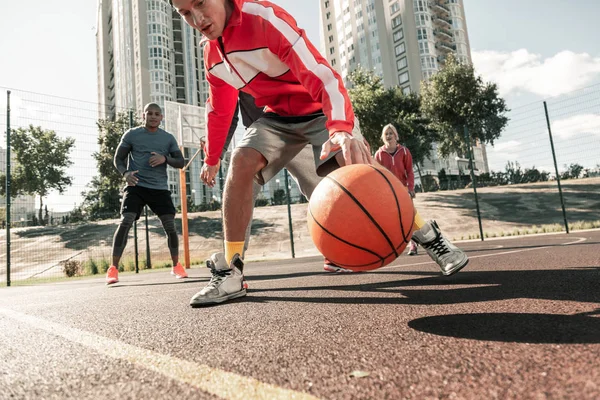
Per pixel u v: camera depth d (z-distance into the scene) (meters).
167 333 1.28
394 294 1.81
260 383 0.73
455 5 59.81
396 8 54.19
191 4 1.50
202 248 12.95
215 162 2.39
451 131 26.34
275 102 1.93
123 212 4.08
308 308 1.58
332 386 0.69
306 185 2.52
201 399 0.66
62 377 0.85
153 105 4.21
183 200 8.12
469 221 13.48
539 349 0.80
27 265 12.10
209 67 1.92
